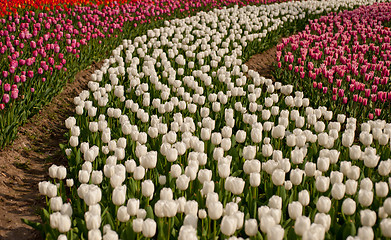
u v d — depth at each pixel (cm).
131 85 839
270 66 1327
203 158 502
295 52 1318
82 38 1220
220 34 1365
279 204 406
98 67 1154
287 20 1773
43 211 436
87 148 543
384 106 915
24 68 898
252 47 1378
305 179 522
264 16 1622
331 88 988
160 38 1255
